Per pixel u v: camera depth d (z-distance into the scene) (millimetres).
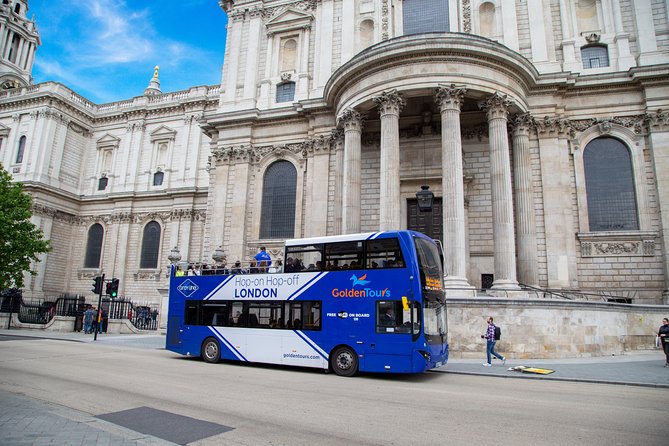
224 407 10750
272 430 8758
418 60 27547
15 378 14453
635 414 10406
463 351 22031
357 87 29703
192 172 57125
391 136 27359
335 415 10031
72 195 61500
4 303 42594
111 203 61312
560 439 8281
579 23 33156
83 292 59656
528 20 33000
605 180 30641
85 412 10102
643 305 25172
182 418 9625
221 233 37188
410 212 32531
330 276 17969
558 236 29250
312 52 38500
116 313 39875
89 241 62031
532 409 10859
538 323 22016
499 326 21906
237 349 19609
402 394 12914
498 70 27969
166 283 55312
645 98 30250
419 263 16609
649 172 29828
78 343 27938
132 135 62156
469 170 32062
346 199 29234
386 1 35594
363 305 17000
